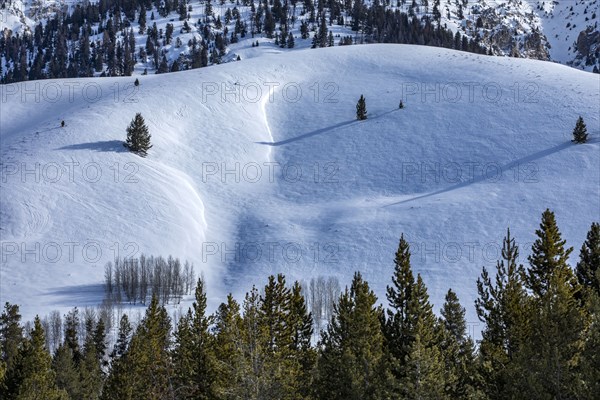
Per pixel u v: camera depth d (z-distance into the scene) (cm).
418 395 2777
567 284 3206
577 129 12644
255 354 2608
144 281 9375
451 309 5078
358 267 9838
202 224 11912
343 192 12862
